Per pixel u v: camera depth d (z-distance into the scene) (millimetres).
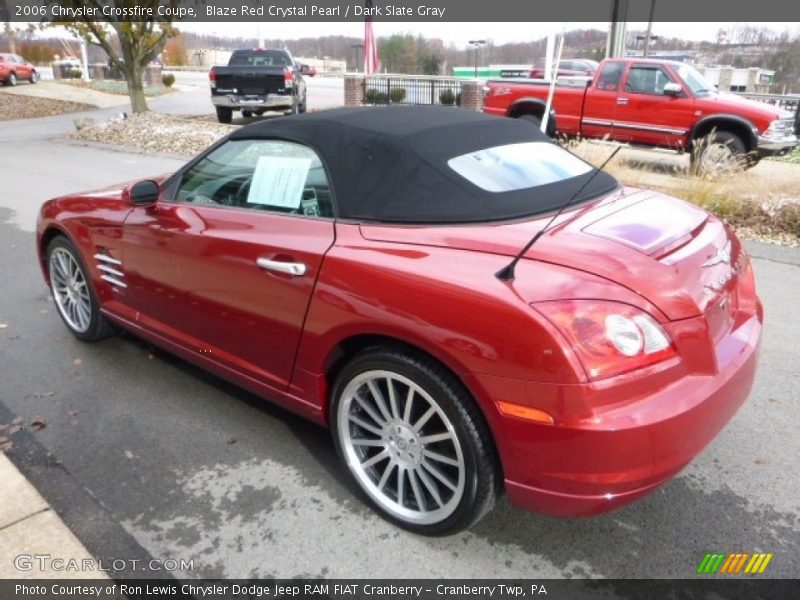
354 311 2545
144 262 3623
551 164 3129
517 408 2186
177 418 3590
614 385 2115
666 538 2637
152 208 3574
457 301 2283
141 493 2975
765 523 2707
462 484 2426
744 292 2918
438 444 2562
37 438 3408
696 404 2217
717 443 3254
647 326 2184
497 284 2260
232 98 18125
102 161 12867
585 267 2273
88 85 35750
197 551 2621
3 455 3191
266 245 2912
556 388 2109
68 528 2729
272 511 2852
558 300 2166
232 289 3094
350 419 2795
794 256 6254
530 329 2133
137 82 17547
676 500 2855
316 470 3129
